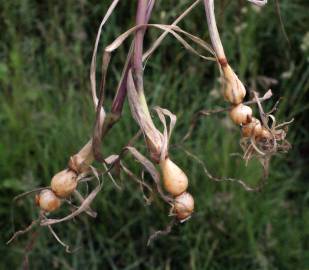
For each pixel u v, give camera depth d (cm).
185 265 74
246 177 75
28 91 81
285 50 85
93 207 74
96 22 86
